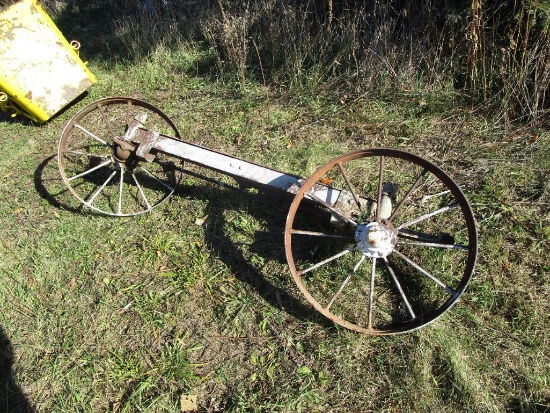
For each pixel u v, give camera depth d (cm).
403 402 274
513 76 416
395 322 312
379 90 476
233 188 383
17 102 498
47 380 312
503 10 436
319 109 488
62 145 377
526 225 344
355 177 403
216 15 611
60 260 383
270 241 370
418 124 441
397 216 364
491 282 319
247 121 496
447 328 299
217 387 296
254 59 571
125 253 381
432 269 329
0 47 473
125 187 440
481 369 283
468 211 264
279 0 562
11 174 475
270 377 294
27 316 350
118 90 584
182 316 335
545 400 268
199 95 553
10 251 394
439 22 484
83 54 688
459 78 468
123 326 335
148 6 730
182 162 402
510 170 379
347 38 503
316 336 310
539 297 308
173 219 404
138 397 294
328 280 337
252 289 342
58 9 798
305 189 284
